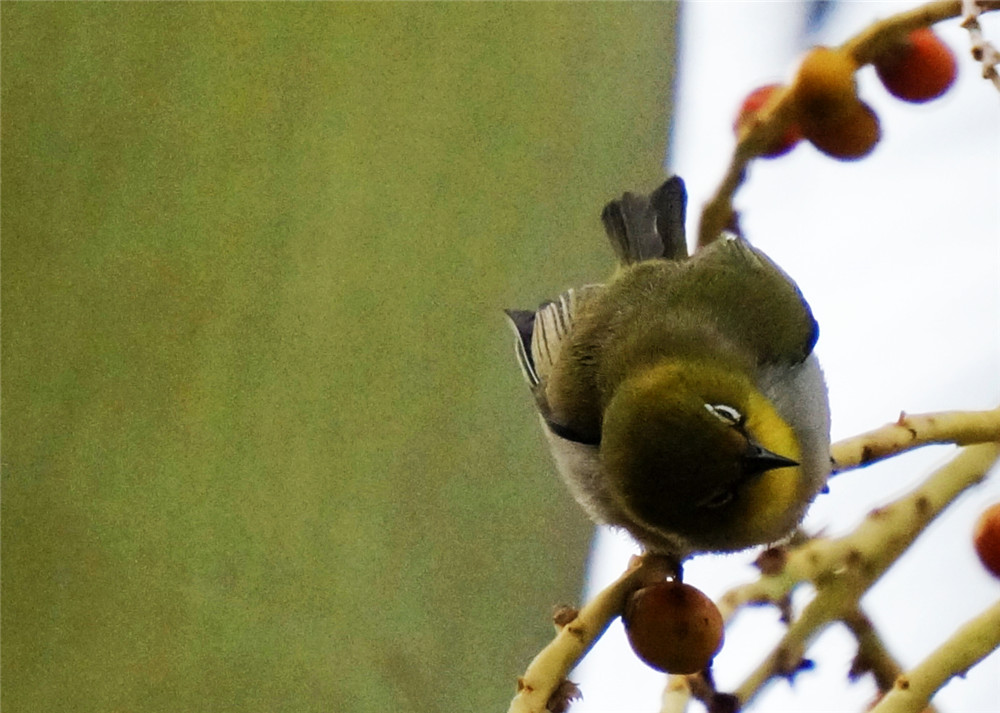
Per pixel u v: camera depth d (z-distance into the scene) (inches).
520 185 106.0
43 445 105.3
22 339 105.3
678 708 101.8
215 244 105.3
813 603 102.0
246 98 105.3
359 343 105.7
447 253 105.9
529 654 106.3
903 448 102.3
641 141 106.2
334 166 105.5
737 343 103.8
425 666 106.0
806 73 102.9
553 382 104.4
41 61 105.1
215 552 105.6
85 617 105.4
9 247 105.2
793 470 103.1
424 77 105.7
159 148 105.2
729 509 102.7
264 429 105.7
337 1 105.3
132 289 105.3
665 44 106.0
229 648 105.6
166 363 105.4
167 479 105.5
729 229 103.7
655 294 104.3
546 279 106.2
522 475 106.3
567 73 105.9
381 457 106.0
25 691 105.3
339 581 105.9
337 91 105.4
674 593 101.9
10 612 105.3
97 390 105.3
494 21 105.7
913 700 101.2
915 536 102.1
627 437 103.0
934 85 103.3
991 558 102.3
